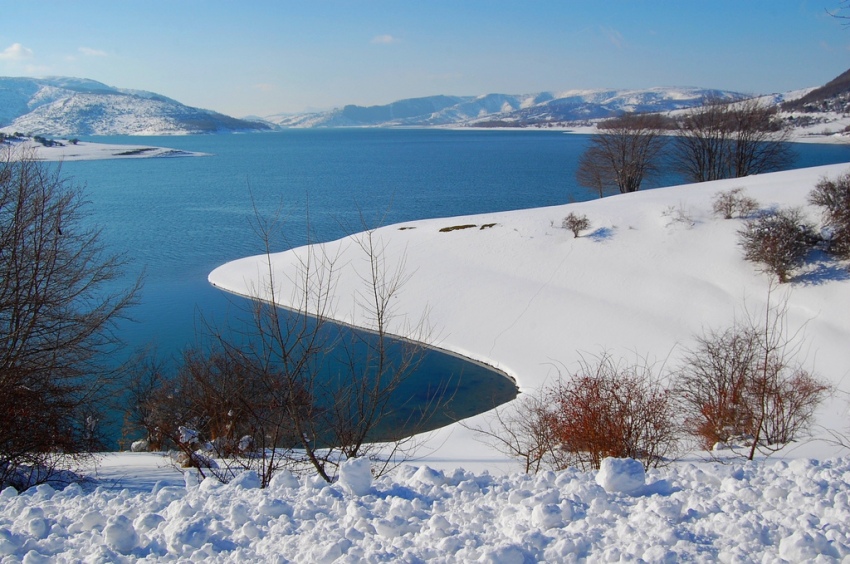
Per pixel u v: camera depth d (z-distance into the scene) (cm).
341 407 959
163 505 613
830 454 1276
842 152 11106
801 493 562
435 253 3972
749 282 3086
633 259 3512
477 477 683
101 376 1390
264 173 11600
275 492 634
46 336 1258
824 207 3453
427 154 16562
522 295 3356
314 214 6600
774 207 3694
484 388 2525
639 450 1119
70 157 15350
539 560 457
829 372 2328
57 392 1231
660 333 2819
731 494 575
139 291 3731
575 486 591
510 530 502
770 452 1291
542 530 505
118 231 5847
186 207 7306
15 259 1181
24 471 1159
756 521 497
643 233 3753
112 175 11369
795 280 2969
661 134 6862
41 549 501
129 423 1741
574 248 3744
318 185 9375
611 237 3781
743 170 6062
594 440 1100
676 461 1130
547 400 1841
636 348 2736
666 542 466
